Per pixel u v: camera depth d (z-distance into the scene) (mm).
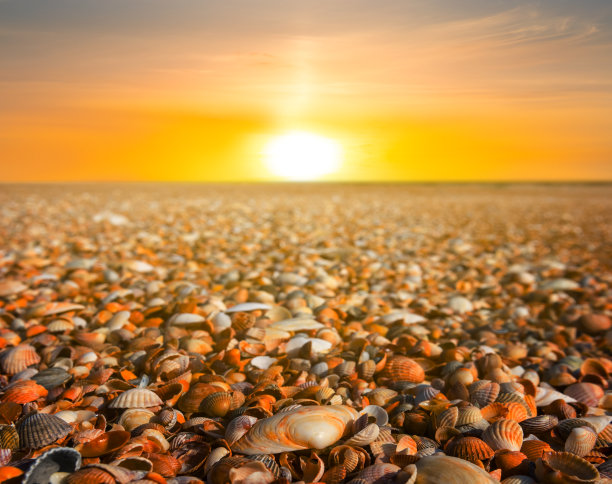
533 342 593
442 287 894
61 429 331
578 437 337
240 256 1104
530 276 954
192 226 1599
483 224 1926
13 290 710
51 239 1265
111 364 457
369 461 310
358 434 319
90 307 651
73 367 444
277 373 433
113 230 1470
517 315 717
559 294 844
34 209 1896
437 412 359
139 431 336
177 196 2715
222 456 308
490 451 317
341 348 519
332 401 376
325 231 1586
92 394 402
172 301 651
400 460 306
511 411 368
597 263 1194
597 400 434
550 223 1979
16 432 326
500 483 298
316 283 791
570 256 1307
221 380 414
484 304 785
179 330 537
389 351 506
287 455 314
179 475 303
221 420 361
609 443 352
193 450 322
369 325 598
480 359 476
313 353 489
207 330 546
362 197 3055
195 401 375
